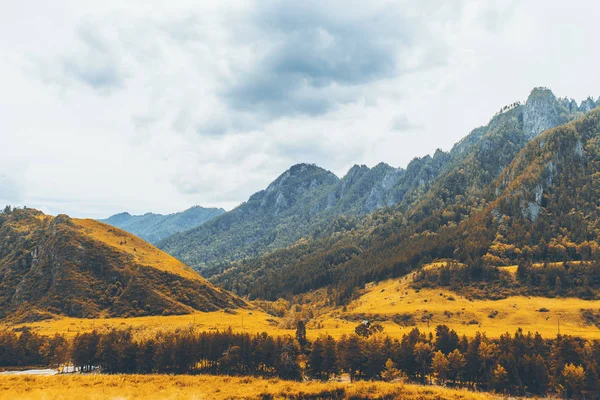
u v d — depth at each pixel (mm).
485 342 137125
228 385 81688
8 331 181250
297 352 137625
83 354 137750
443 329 144250
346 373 141875
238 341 138125
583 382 116375
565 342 129000
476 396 72875
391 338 152000
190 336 141000
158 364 130375
